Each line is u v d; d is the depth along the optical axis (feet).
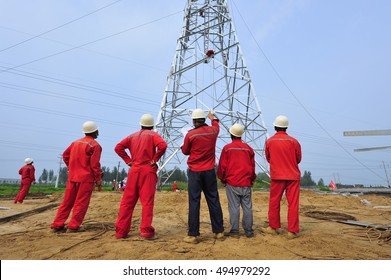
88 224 18.22
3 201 39.19
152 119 16.35
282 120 16.44
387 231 16.20
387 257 11.67
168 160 54.95
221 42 68.90
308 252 12.05
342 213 24.64
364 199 40.14
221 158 15.81
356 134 37.86
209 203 14.67
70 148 16.84
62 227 15.93
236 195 15.31
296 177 15.05
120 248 12.14
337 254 11.82
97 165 16.60
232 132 16.31
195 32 64.13
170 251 11.87
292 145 15.58
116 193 38.04
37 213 24.02
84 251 11.71
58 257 10.94
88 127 17.12
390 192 73.67
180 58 63.93
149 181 14.71
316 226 18.75
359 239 15.01
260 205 31.19
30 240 13.60
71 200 16.10
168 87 59.62
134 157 15.15
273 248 12.55
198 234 13.70
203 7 69.72
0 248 12.14
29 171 36.78
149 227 14.20
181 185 94.84
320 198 39.19
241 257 11.25
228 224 19.48
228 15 66.80
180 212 24.98
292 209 14.79
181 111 57.06
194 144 14.65
